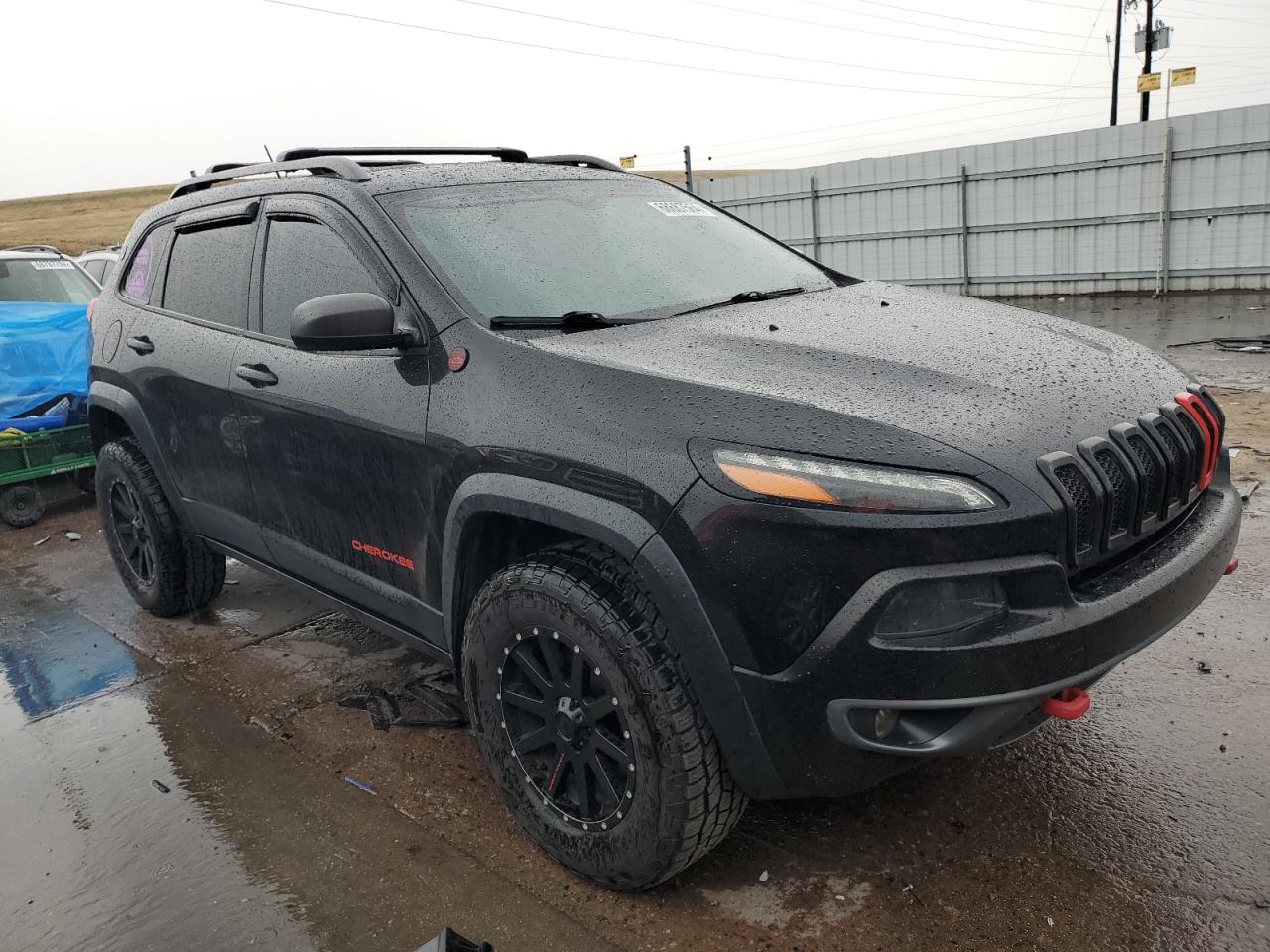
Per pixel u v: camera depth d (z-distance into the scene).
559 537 2.55
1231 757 2.73
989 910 2.22
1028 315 2.91
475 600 2.46
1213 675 3.18
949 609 1.89
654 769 2.13
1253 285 14.10
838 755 2.00
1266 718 2.90
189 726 3.41
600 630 2.14
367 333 2.49
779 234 19.47
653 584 2.05
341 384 2.83
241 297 3.38
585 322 2.59
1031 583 1.91
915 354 2.34
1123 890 2.26
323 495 3.03
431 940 2.13
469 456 2.41
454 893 2.42
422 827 2.72
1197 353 9.23
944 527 1.84
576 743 2.32
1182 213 14.49
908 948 2.12
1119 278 15.38
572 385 2.27
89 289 7.70
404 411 2.61
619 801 2.24
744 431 2.01
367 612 3.13
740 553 1.94
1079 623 1.93
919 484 1.87
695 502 1.99
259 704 3.53
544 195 3.19
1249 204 13.86
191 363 3.51
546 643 2.31
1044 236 16.00
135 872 2.62
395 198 2.91
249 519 3.49
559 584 2.21
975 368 2.27
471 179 3.14
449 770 3.00
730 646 1.99
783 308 2.83
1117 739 2.88
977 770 2.79
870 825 2.57
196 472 3.70
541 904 2.36
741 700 2.02
